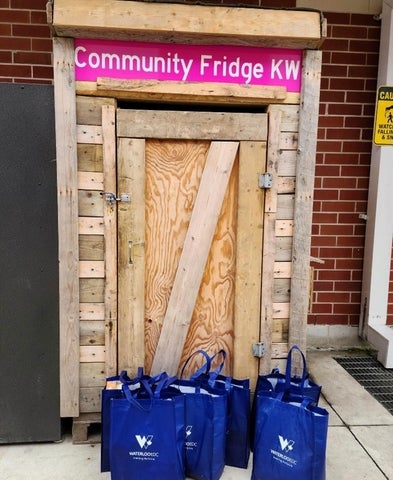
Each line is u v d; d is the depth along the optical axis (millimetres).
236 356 2586
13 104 2312
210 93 2365
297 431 2045
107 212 2404
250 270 2535
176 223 2496
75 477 2246
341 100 3660
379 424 2779
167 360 2562
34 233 2395
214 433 2166
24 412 2490
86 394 2521
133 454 2078
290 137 2475
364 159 3740
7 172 2344
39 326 2449
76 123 2334
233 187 2500
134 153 2385
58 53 2271
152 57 2334
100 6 2223
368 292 3773
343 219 3799
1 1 3305
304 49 2395
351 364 3641
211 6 2289
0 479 2225
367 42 3607
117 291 2473
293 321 2582
